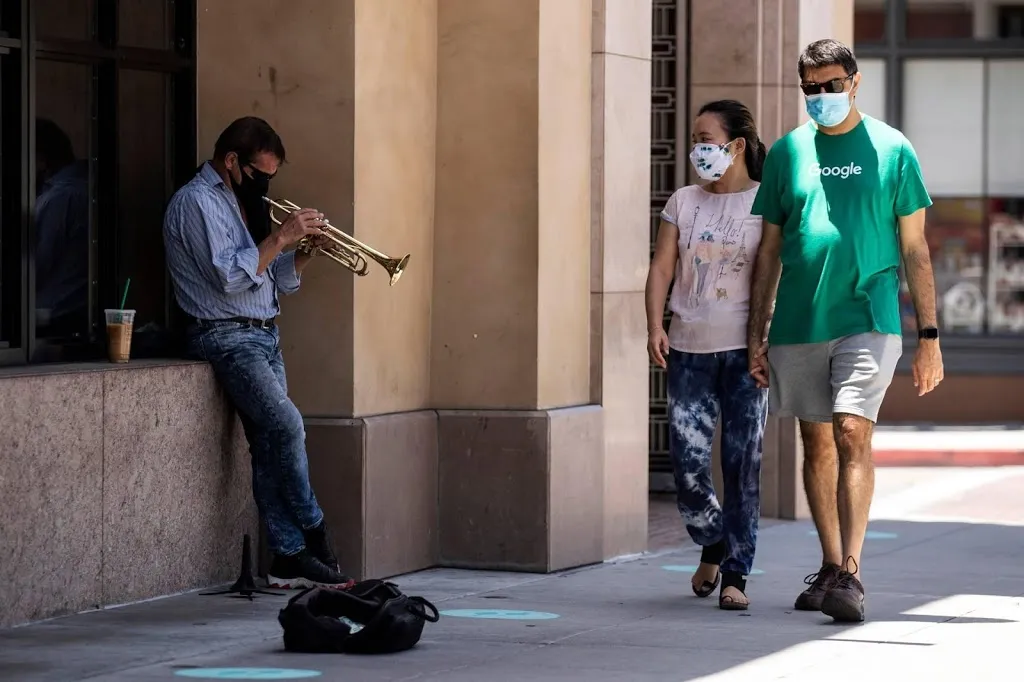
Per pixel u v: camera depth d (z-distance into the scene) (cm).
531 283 2584
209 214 2281
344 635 1959
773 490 3409
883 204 2219
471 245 2608
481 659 1934
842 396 2208
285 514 2331
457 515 2625
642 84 2811
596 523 2722
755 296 2309
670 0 3675
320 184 2441
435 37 2608
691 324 2339
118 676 1819
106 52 2342
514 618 2217
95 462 2164
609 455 2767
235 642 2017
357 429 2438
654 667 1894
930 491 4031
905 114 5909
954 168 5897
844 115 2212
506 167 2588
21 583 2073
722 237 2327
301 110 2442
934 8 5888
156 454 2256
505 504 2608
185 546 2312
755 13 3453
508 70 2580
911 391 5756
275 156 2322
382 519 2488
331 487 2448
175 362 2298
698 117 2342
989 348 5778
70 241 2312
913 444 5034
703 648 2011
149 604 2236
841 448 2208
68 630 2058
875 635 2103
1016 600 2381
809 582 2339
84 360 2303
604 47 2705
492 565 2616
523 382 2598
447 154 2612
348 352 2442
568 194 2656
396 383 2550
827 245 2220
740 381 2322
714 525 2372
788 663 1919
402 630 1959
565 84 2641
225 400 2361
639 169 2812
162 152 2452
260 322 2336
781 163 2272
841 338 2220
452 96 2608
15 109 2203
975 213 5888
